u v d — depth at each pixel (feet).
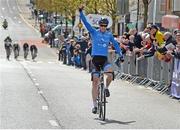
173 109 74.49
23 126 56.44
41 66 189.06
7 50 254.47
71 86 104.17
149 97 88.84
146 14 156.97
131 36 120.47
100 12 238.68
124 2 152.15
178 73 86.53
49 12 453.17
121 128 57.16
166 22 124.88
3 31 463.01
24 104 74.18
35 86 101.86
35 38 408.67
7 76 126.21
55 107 72.23
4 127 55.42
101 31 63.57
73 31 276.41
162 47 95.45
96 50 63.26
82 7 63.77
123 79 125.49
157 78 102.12
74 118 63.05
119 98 86.22
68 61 212.43
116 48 65.16
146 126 59.06
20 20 595.88
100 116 63.21
